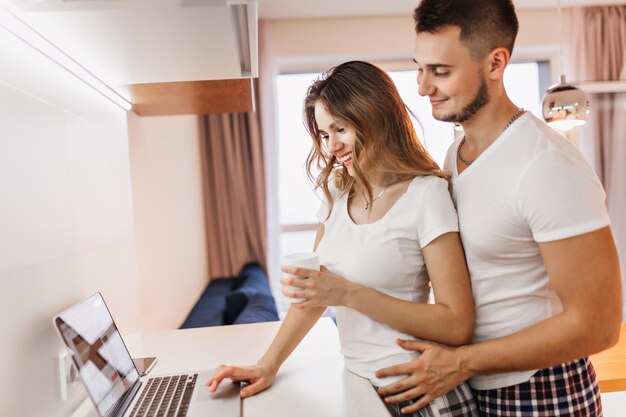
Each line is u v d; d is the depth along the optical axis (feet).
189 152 12.02
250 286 10.69
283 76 14.78
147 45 3.22
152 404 3.18
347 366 3.69
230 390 3.38
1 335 2.57
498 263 3.33
